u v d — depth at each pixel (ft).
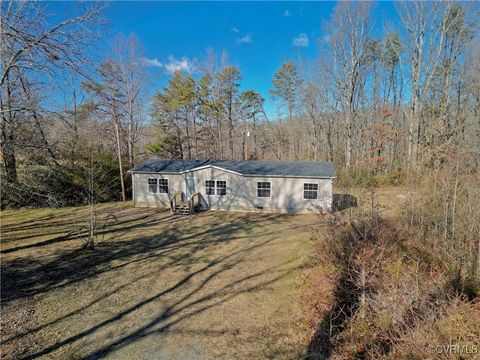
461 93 67.00
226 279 26.91
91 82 30.25
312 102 104.32
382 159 76.84
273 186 56.85
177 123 109.09
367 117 94.99
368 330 16.88
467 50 65.57
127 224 47.52
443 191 25.30
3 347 17.44
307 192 55.83
